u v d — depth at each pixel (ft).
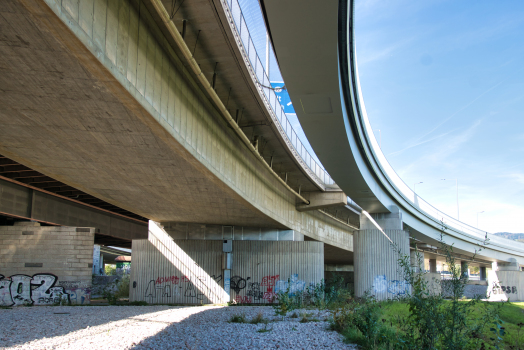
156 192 75.77
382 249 115.55
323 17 34.32
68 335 49.85
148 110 39.93
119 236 139.03
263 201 91.25
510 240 249.14
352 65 48.91
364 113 68.59
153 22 42.16
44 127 45.09
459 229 181.88
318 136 62.08
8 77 34.68
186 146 50.44
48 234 99.14
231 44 48.75
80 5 28.66
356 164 76.07
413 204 136.98
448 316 38.68
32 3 24.90
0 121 43.60
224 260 108.78
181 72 50.11
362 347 44.88
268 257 111.14
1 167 78.23
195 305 103.04
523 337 55.26
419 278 42.47
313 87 46.62
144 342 45.37
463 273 40.14
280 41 38.04
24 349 41.29
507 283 215.10
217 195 75.41
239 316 69.77
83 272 98.84
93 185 71.46
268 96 68.28
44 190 93.20
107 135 47.03
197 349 42.37
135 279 108.68
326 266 243.40
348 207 126.82
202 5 41.24
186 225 112.57
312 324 61.67
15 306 92.68
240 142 75.82
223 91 61.98
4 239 98.27
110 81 34.27
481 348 40.40
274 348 43.98
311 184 111.86
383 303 91.30
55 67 32.86
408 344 39.58
